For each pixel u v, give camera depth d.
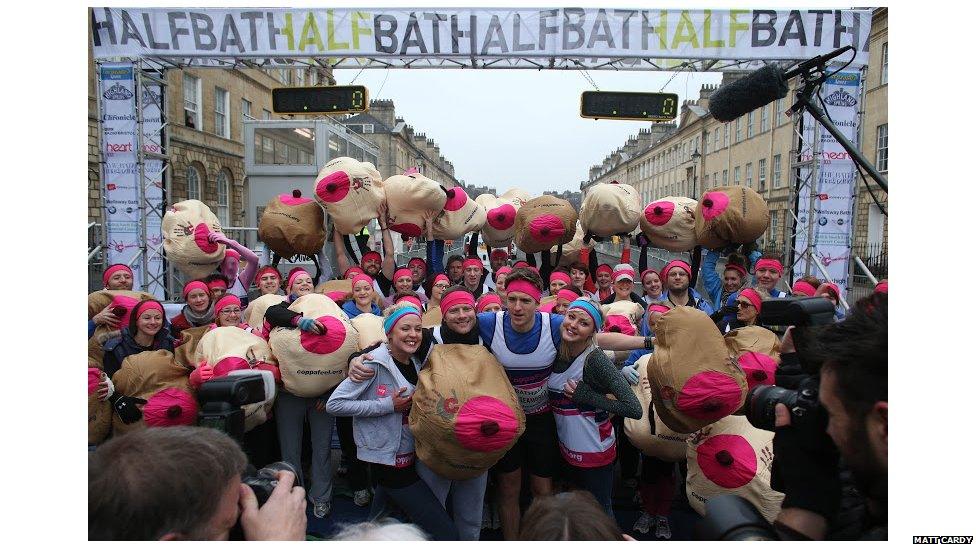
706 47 6.55
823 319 1.56
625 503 3.65
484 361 2.56
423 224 5.63
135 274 7.32
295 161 10.33
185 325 3.85
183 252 5.08
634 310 4.02
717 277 5.25
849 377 0.97
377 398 2.63
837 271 7.25
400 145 41.38
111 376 3.21
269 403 3.09
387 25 6.59
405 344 2.62
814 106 2.43
